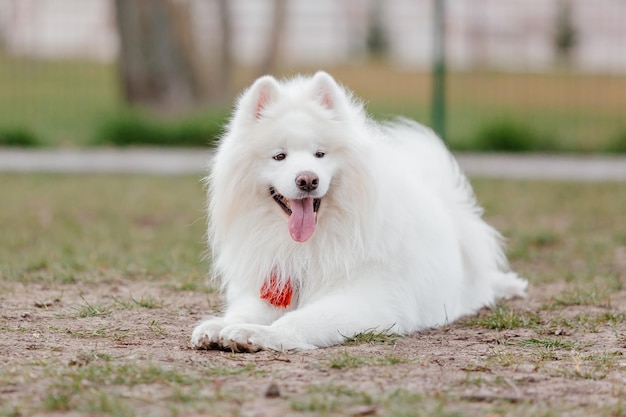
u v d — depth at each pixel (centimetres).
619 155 2491
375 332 724
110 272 1051
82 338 718
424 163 912
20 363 623
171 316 821
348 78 3797
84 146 2614
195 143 2641
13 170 2105
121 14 2884
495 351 691
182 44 2888
